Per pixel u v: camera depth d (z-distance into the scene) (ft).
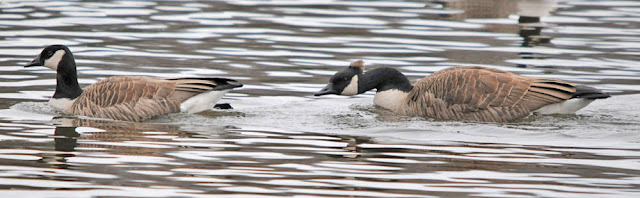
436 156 40.96
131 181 35.63
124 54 69.26
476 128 47.85
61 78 53.67
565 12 93.30
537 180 36.55
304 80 62.13
